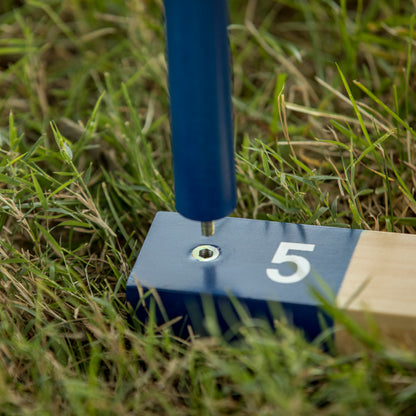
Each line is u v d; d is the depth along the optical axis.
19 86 0.85
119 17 0.91
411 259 0.64
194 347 0.61
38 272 0.67
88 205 0.70
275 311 0.62
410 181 0.74
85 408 0.61
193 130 0.61
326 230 0.66
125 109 0.82
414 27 0.84
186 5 0.59
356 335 0.60
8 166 0.72
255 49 0.89
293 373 0.60
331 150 0.78
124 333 0.64
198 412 0.61
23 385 0.63
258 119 0.81
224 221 0.67
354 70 0.83
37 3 0.88
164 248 0.66
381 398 0.60
